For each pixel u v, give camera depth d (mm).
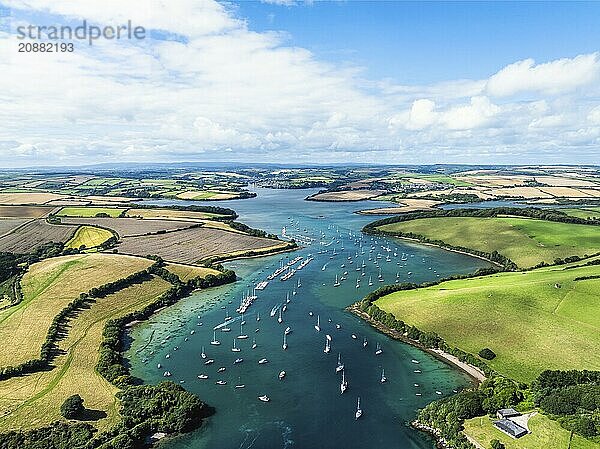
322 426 133250
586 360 159375
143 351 179750
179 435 128625
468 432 122875
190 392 150375
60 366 160000
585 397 125125
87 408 135375
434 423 131500
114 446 118312
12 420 127812
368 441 126750
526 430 120000
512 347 171875
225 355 176625
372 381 158000
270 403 144500
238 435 129000
